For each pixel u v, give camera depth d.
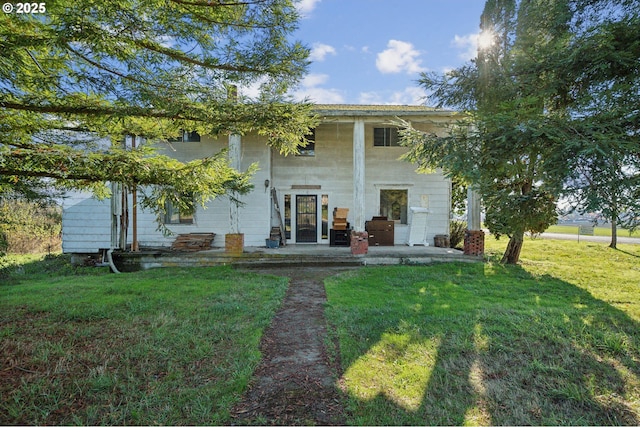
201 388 2.76
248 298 5.56
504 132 5.09
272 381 2.91
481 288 6.34
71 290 6.16
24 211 8.59
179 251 9.92
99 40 3.26
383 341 3.72
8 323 4.35
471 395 2.72
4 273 8.61
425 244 11.59
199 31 3.91
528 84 5.98
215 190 4.82
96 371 3.04
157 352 3.44
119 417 2.39
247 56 4.00
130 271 9.26
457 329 4.08
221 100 4.20
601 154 4.11
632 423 2.43
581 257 10.95
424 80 7.69
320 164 11.94
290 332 4.10
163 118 4.50
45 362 3.24
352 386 2.82
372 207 12.01
